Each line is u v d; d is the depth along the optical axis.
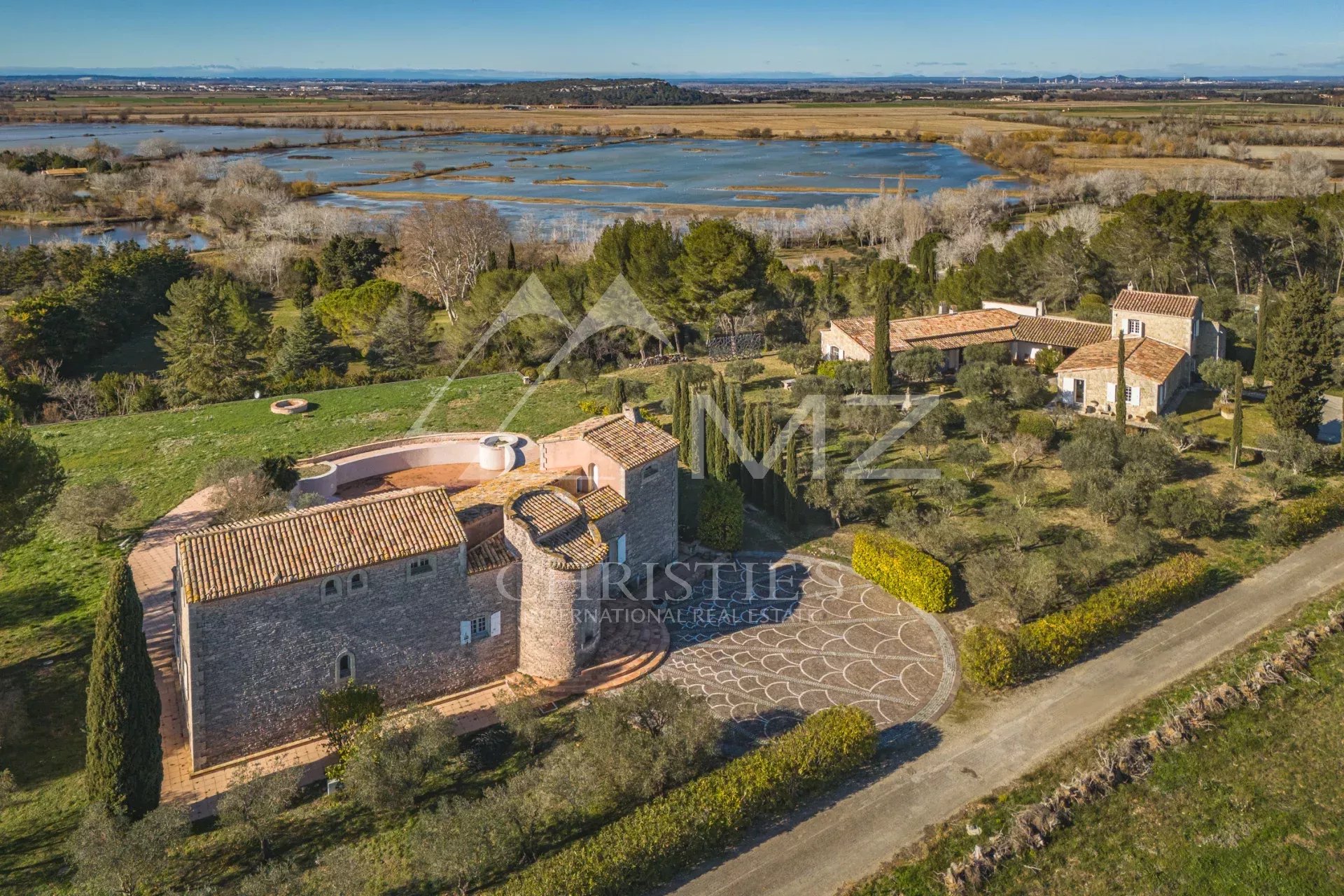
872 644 42.75
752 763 32.59
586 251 132.25
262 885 26.69
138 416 71.69
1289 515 51.78
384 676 37.34
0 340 88.75
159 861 28.31
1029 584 43.66
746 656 41.78
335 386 82.56
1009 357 82.06
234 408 73.50
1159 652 41.84
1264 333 73.19
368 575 35.84
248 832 29.77
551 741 35.84
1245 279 107.50
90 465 61.09
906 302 104.25
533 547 38.91
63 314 95.44
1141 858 30.41
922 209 166.25
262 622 34.03
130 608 30.39
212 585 32.81
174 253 133.38
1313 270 106.25
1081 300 101.88
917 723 37.16
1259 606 45.50
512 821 29.78
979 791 33.34
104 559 48.81
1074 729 36.66
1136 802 32.84
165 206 190.12
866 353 78.69
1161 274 102.25
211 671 33.44
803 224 175.12
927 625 44.34
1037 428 62.44
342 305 105.00
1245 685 38.56
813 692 39.06
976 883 29.19
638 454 46.72
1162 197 100.06
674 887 29.19
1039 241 108.00
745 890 29.03
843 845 30.89
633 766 31.72
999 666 38.72
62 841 30.62
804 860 30.23
